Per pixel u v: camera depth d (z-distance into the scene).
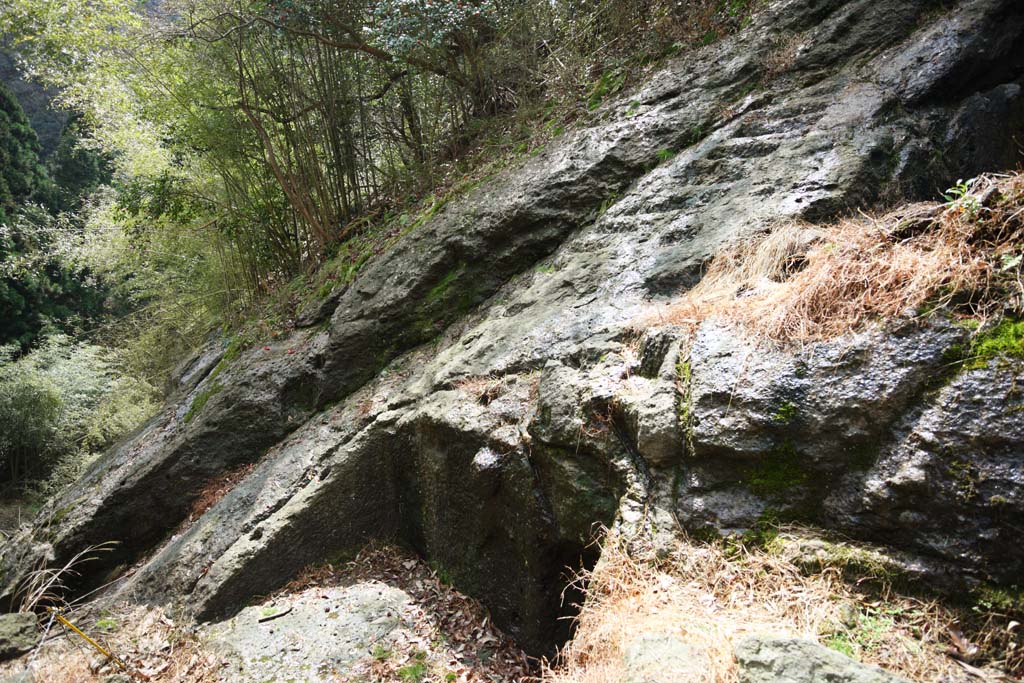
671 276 4.07
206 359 9.57
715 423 2.76
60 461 14.59
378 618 4.44
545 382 3.74
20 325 19.20
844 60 5.01
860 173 3.98
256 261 10.41
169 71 9.45
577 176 5.66
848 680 1.84
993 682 1.95
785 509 2.57
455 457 4.36
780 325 2.84
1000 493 2.12
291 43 8.13
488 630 4.15
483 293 5.92
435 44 7.70
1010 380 2.23
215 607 4.87
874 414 2.46
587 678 2.31
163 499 6.53
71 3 9.44
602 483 3.23
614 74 6.62
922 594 2.20
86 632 5.05
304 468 5.54
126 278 17.95
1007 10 4.43
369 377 6.32
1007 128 4.36
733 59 5.58
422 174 8.30
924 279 2.57
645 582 2.63
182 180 10.85
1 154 19.91
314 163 8.77
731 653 2.03
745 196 4.32
